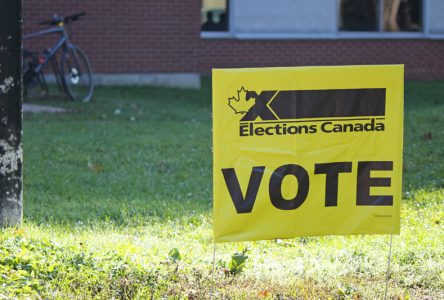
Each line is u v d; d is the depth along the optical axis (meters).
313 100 5.37
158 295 5.69
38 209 8.49
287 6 21.70
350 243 7.38
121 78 19.41
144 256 6.62
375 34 22.52
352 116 5.42
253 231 5.43
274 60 21.78
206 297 5.68
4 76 7.11
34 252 6.35
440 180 10.03
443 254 6.91
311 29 21.91
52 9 18.89
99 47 19.23
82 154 11.44
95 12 19.14
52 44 18.94
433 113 14.03
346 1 22.39
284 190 5.42
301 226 5.47
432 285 6.16
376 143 5.47
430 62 22.70
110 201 9.00
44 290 5.66
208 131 13.62
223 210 5.38
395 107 5.45
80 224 7.93
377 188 5.50
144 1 19.36
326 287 6.01
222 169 5.35
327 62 22.06
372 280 6.24
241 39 21.55
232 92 5.30
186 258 6.63
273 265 6.55
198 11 19.61
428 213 8.50
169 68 19.64
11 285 5.58
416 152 11.54
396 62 22.50
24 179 9.88
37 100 16.23
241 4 21.52
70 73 16.53
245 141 5.34
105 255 6.43
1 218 7.25
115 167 10.84
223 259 6.67
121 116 14.88
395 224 5.53
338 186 5.48
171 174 10.60
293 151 5.39
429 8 22.69
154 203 8.91
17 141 7.25
